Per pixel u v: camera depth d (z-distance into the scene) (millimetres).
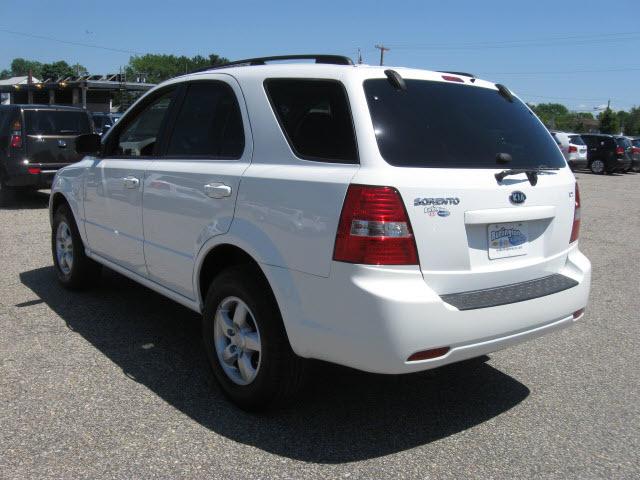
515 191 3285
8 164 10719
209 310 3658
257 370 3383
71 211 5496
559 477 3020
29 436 3205
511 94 3945
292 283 3117
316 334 3041
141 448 3129
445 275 3014
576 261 3752
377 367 2891
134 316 5129
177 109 4273
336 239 2928
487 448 3268
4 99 39062
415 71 3510
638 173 27812
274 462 3049
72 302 5453
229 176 3531
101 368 4082
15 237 8172
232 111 3766
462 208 3047
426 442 3305
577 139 26719
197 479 2889
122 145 4879
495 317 3086
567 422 3586
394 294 2834
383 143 3029
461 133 3342
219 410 3562
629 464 3150
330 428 3410
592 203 14992
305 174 3141
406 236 2881
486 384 4090
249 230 3354
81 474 2893
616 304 6094
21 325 4848
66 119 11117
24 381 3844
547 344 4891
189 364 4203
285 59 3803
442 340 2930
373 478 2945
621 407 3795
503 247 3285
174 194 3951
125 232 4590
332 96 3242
